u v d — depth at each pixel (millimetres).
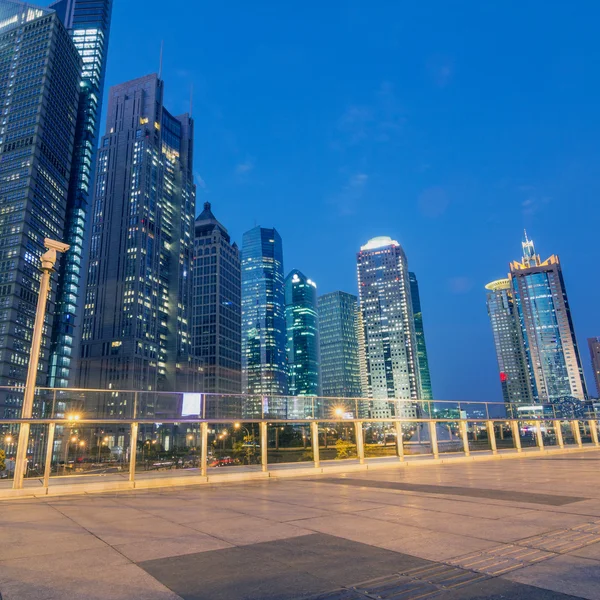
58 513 10836
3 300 168125
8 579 5836
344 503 11398
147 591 5340
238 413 20719
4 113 196500
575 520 8555
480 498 11516
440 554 6555
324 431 23797
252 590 5316
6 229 177625
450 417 27562
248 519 9602
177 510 10961
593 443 34750
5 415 154625
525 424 31266
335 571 5930
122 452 18266
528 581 5352
